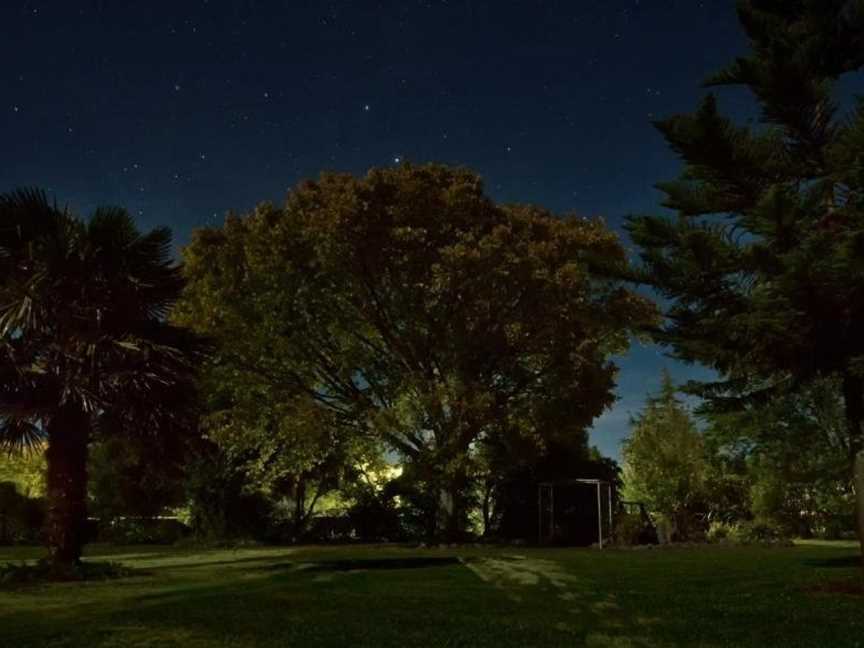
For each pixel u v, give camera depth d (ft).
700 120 38.40
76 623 30.66
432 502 112.06
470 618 31.71
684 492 101.55
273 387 97.14
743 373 42.96
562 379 88.94
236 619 31.40
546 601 37.11
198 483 101.40
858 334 37.58
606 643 26.45
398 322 94.89
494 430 94.38
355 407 96.63
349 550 82.64
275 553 77.46
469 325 90.17
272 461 102.58
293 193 95.14
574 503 108.99
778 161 40.52
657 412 107.55
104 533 106.01
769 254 35.12
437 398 86.38
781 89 38.11
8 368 48.29
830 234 36.68
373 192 86.58
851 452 40.98
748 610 33.55
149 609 34.27
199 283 95.86
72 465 50.96
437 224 87.45
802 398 83.92
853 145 36.68
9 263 49.75
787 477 90.68
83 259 49.57
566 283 83.61
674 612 33.24
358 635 27.78
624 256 89.35
